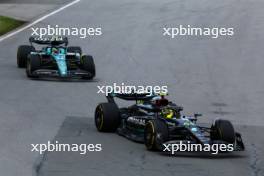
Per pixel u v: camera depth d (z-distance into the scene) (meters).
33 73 82.25
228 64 99.12
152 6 147.38
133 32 120.62
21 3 153.12
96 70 91.50
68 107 68.31
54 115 64.19
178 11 141.25
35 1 156.25
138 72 91.19
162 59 100.75
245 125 65.56
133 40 113.88
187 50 108.00
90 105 70.00
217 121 52.31
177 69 94.44
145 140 52.00
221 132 51.41
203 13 139.38
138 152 51.28
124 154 50.62
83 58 84.62
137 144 53.84
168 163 48.56
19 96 72.31
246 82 88.19
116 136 56.44
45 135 56.06
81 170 46.28
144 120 54.44
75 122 61.59
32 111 65.44
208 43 113.69
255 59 103.12
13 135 55.59
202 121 66.62
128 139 55.50
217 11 142.25
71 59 85.38
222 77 90.62
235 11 142.75
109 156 50.03
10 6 148.38
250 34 121.50
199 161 49.56
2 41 112.62
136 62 97.81
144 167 47.34
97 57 100.12
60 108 67.62
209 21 131.38
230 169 47.75
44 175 44.91
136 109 57.31
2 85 78.25
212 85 85.50
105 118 57.09
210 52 107.19
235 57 104.19
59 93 75.19
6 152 50.38
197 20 132.25
